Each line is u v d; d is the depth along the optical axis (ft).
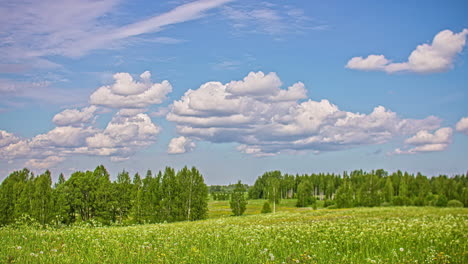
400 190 485.97
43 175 232.53
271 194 482.28
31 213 220.43
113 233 75.51
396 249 54.39
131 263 41.68
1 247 46.57
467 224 98.27
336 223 109.81
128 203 276.62
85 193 261.65
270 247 55.72
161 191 277.23
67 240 58.95
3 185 245.86
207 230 90.22
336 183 643.86
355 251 53.57
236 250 50.37
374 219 133.18
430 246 55.11
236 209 338.34
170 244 56.90
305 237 69.67
